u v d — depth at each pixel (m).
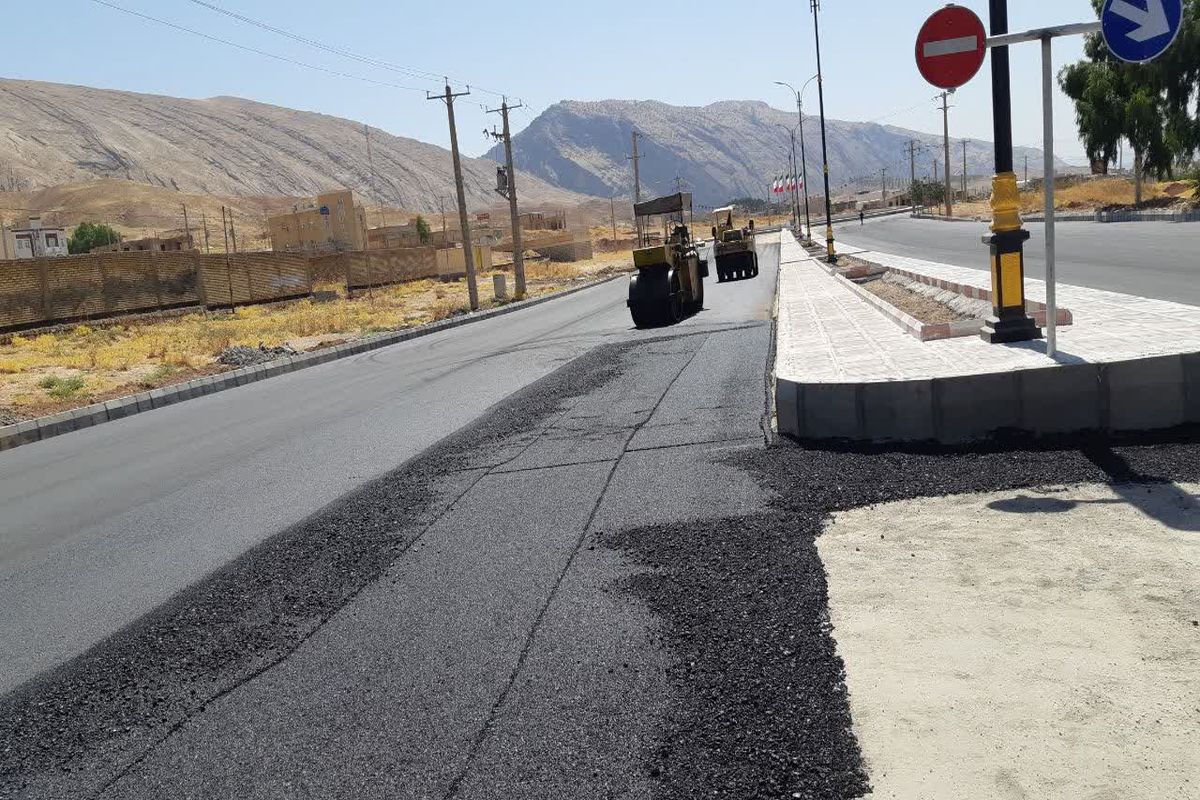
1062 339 8.68
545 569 5.64
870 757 3.24
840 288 22.66
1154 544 4.82
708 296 28.09
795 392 8.03
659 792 3.19
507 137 43.69
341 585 5.84
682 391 11.26
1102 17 6.95
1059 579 4.53
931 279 18.48
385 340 27.88
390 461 9.73
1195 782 2.90
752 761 3.30
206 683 4.63
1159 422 6.91
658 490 7.08
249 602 5.76
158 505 9.03
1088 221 44.56
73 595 6.45
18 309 32.38
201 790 3.63
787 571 5.08
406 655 4.63
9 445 14.77
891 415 7.54
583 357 16.86
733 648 4.21
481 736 3.73
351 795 3.44
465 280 66.12
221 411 16.11
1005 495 6.00
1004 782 3.02
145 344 28.80
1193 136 41.62
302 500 8.45
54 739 4.25
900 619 4.30
